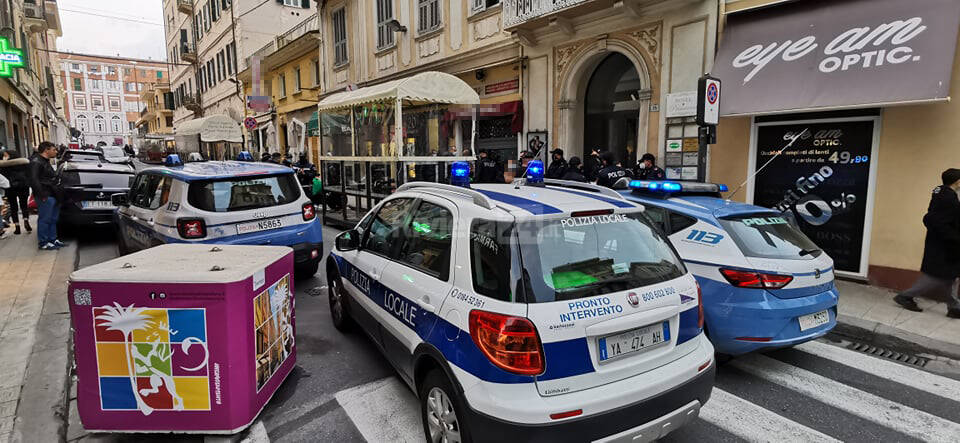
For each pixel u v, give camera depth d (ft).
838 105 19.30
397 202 12.94
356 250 14.14
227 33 91.71
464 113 34.42
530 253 8.34
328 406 11.48
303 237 19.76
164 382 9.63
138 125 228.84
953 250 16.61
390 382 12.63
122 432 9.79
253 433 10.38
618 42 29.43
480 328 7.98
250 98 68.54
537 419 7.41
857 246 21.08
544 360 7.61
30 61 75.41
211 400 9.74
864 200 20.71
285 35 73.10
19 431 10.12
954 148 18.35
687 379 8.66
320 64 61.57
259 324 10.61
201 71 112.98
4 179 27.68
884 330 15.78
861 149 20.62
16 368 12.60
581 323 7.87
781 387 12.67
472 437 7.95
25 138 70.28
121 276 9.27
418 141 33.32
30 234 31.09
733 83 22.66
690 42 25.94
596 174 28.40
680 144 26.91
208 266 10.15
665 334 8.77
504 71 37.09
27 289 19.08
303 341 15.24
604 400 7.75
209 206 17.67
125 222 22.67
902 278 19.89
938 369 13.85
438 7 41.88
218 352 9.61
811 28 20.94
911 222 19.56
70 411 10.93
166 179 19.21
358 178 35.40
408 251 11.25
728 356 14.38
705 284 12.77
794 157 22.50
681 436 10.39
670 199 15.02
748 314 12.10
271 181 19.45
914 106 19.07
